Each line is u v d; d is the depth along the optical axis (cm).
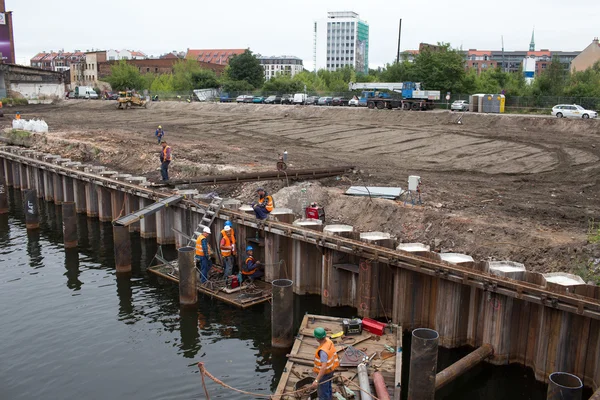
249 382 1159
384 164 2966
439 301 1266
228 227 1698
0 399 1110
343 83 9706
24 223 2566
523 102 5628
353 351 1148
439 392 1116
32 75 8806
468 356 1146
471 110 5366
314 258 1590
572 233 1557
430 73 6612
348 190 2102
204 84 9650
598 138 3625
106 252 2091
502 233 1559
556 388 830
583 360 1074
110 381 1172
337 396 1000
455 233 1619
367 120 5238
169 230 2103
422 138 3884
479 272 1196
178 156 3216
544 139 3619
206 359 1262
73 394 1125
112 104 8150
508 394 1104
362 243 1414
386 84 5909
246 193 2345
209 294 1625
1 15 9706
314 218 1792
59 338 1370
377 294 1423
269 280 1673
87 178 2511
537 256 1422
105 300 1617
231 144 3856
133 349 1311
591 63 9862
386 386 1048
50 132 4362
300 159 3134
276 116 5972
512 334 1177
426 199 2005
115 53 15638
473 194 2139
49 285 1741
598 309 1000
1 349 1312
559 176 2558
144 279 1791
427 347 951
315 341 1226
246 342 1345
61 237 2319
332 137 4153
